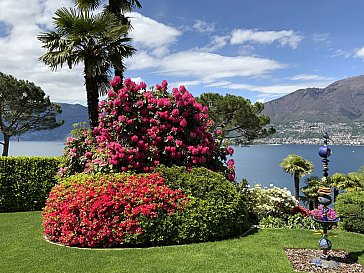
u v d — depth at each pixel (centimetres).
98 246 545
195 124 738
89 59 912
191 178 619
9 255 510
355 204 723
